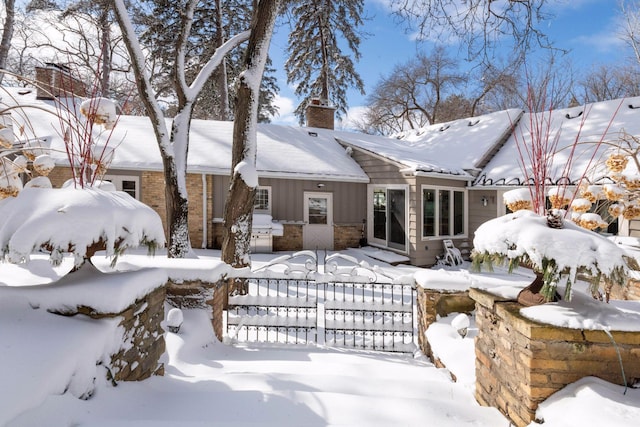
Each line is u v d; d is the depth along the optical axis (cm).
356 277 500
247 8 1606
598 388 196
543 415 200
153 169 1120
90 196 232
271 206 1243
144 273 272
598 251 216
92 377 205
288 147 1377
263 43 666
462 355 362
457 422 229
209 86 1800
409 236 1124
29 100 1291
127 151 1156
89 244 211
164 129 733
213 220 1193
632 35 1288
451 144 1458
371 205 1316
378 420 225
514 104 1514
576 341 207
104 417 196
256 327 525
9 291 223
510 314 231
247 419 220
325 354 441
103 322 222
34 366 176
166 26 1411
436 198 1162
